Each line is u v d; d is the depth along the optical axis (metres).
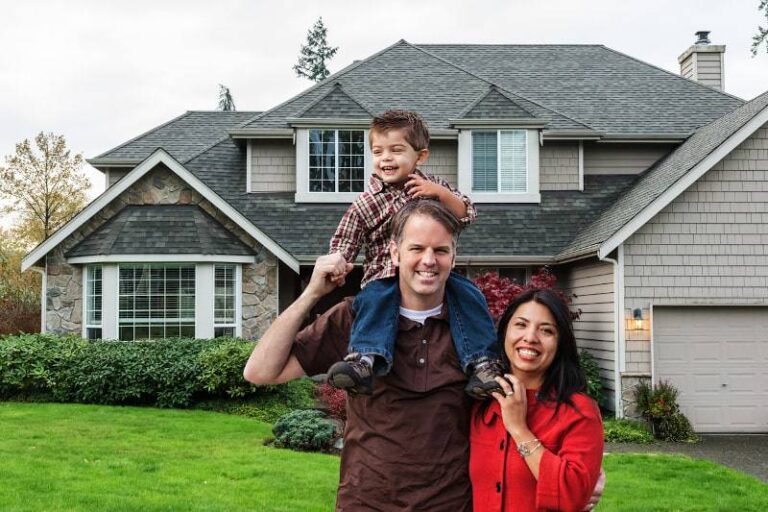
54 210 30.33
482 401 2.67
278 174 16.36
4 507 6.03
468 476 2.62
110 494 6.55
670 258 12.67
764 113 12.33
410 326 2.58
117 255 13.45
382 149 3.43
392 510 2.47
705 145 13.78
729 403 12.75
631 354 12.57
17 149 29.72
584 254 12.95
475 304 2.67
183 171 14.26
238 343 12.80
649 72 19.45
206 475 7.45
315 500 6.61
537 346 2.71
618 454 10.05
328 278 2.65
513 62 20.16
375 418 2.51
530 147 15.82
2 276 29.59
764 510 6.97
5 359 12.48
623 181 16.50
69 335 13.53
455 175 16.19
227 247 14.03
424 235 2.48
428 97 17.36
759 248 12.70
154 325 13.77
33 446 8.59
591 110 17.52
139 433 9.74
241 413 12.02
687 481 8.26
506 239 14.92
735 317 12.86
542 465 2.48
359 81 18.02
